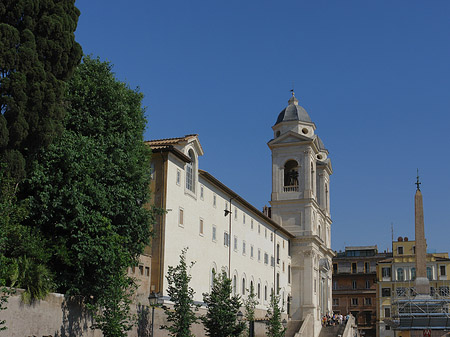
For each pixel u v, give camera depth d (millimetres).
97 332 36906
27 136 33156
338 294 138750
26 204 33875
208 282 60594
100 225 36000
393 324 73875
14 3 33375
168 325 45469
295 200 95625
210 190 63062
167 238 50781
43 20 34188
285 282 90812
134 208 39406
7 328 28312
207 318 45344
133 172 39781
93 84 40281
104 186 37875
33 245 32469
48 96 33406
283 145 97125
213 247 62688
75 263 35281
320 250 102688
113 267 35625
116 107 40719
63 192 35188
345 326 90875
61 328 33250
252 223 77312
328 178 116000
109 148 39500
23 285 30734
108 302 33938
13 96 32125
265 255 81875
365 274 138500
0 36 31906
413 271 115375
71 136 37094
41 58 34156
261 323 65938
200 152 59500
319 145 114125
